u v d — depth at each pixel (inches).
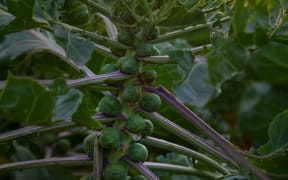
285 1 44.4
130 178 41.9
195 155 45.2
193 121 40.9
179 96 53.9
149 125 42.3
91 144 41.5
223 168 47.3
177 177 55.1
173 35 41.6
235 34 41.8
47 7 41.1
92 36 40.9
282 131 45.6
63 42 39.7
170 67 53.0
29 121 36.4
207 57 42.6
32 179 49.6
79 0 40.7
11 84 34.5
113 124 41.8
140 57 41.4
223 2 42.2
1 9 46.0
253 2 40.6
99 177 40.0
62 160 41.3
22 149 54.4
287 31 43.3
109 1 40.2
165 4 38.9
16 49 49.3
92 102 52.4
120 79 40.8
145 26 40.4
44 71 54.4
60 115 36.0
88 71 46.7
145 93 41.9
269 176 45.7
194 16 40.3
